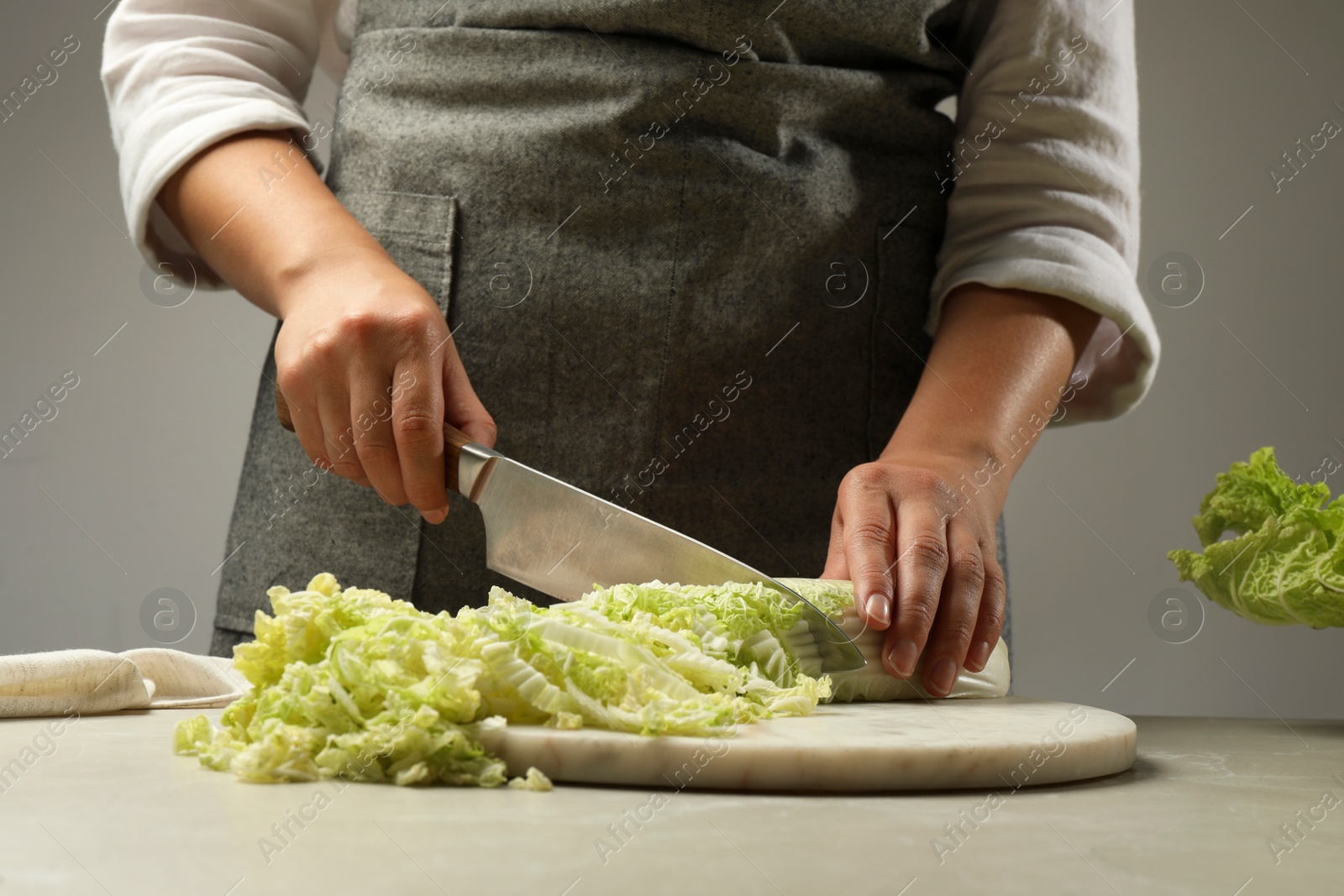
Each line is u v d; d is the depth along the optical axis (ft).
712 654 3.40
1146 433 11.08
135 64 4.94
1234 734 4.02
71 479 10.73
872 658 3.82
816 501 4.99
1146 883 1.87
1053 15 4.88
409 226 4.89
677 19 4.70
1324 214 10.69
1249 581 4.21
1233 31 10.78
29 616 10.55
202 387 11.08
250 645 2.80
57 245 10.93
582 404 4.82
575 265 4.79
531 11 4.84
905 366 5.14
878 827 2.23
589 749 2.54
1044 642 11.16
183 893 1.68
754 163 4.82
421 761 2.50
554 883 1.78
